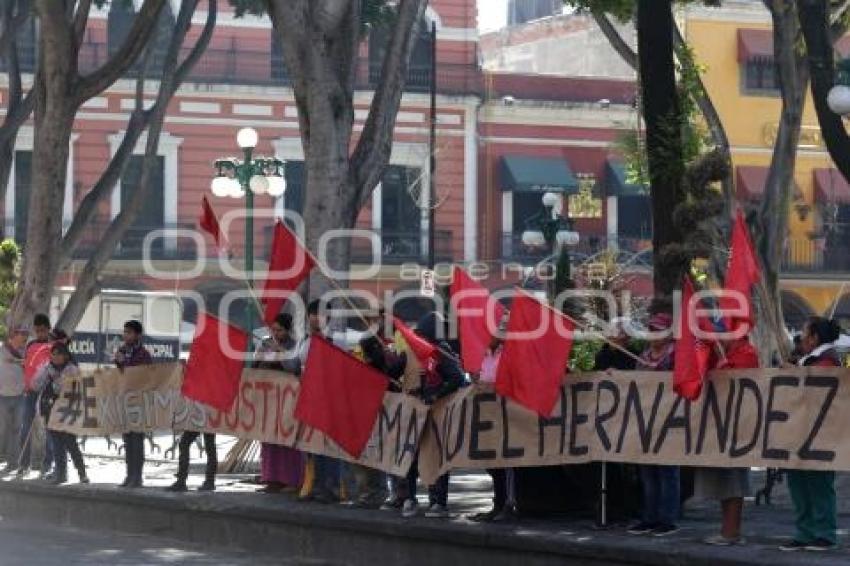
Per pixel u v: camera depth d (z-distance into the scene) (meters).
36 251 31.61
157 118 36.00
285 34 24.52
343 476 23.00
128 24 64.19
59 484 26.62
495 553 18.61
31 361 27.98
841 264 67.94
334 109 24.62
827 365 17.12
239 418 23.89
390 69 25.31
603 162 68.62
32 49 63.19
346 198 24.72
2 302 41.88
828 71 26.25
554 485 20.22
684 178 23.00
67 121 31.27
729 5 67.00
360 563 20.44
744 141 67.44
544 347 18.95
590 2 34.06
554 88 68.56
